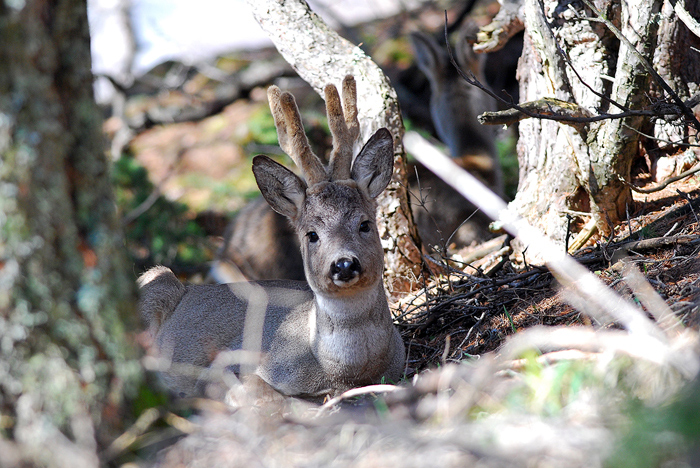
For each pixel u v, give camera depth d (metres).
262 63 26.47
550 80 11.28
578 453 4.43
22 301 4.90
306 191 9.81
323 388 9.58
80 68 5.15
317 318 9.57
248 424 5.21
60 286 5.02
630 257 9.66
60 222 5.01
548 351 7.11
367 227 9.51
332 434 5.19
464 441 4.61
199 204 21.75
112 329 5.25
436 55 20.19
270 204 10.09
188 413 5.91
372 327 9.33
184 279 17.42
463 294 10.70
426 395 6.04
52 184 4.96
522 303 10.04
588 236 11.50
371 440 4.98
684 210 10.56
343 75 12.70
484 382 5.50
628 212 10.98
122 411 5.26
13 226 4.84
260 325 10.20
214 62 27.11
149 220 17.92
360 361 9.31
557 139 11.95
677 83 11.54
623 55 10.58
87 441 4.99
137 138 25.84
